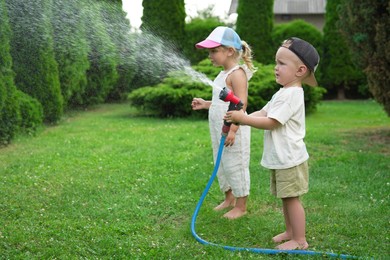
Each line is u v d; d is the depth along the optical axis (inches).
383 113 462.0
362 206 159.2
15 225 140.0
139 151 254.5
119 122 395.9
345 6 287.3
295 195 124.5
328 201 164.7
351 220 145.6
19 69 326.3
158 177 197.9
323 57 608.4
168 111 440.5
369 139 297.3
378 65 273.9
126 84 531.5
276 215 152.6
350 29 288.5
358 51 288.8
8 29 261.1
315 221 144.9
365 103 578.6
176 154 247.0
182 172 207.6
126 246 125.9
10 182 188.2
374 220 145.3
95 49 294.4
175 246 127.0
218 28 150.3
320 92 480.1
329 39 600.4
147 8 544.1
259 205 162.9
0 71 260.2
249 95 427.5
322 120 415.5
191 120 420.8
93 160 231.1
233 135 145.0
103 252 122.9
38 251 122.3
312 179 194.9
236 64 151.3
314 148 263.3
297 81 127.2
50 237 131.6
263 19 577.3
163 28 541.0
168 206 161.2
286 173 123.9
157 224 145.7
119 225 141.5
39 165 219.0
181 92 421.7
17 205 158.6
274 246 128.7
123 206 160.1
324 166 219.5
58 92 366.6
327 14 599.8
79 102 477.7
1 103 258.8
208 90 428.5
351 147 269.3
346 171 207.3
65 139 295.6
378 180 192.4
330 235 134.1
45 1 259.4
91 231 135.8
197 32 576.7
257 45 577.9
